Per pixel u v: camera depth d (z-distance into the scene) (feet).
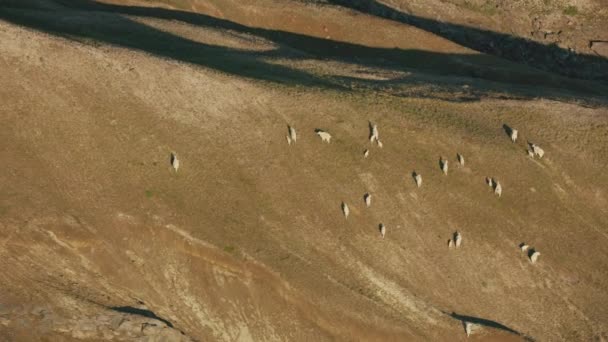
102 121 264.93
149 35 338.13
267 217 256.73
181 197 254.27
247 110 279.28
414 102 295.69
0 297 222.89
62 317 224.33
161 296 239.09
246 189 260.83
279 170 267.59
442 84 321.73
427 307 249.34
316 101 286.05
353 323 241.96
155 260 243.19
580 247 268.62
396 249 259.60
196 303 240.12
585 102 312.50
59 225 239.30
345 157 274.57
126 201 249.14
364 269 253.44
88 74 276.41
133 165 257.14
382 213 265.75
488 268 261.03
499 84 335.26
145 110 270.87
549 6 447.01
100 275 237.04
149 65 285.02
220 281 243.60
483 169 278.87
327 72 321.93
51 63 276.41
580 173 282.56
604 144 289.74
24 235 235.20
